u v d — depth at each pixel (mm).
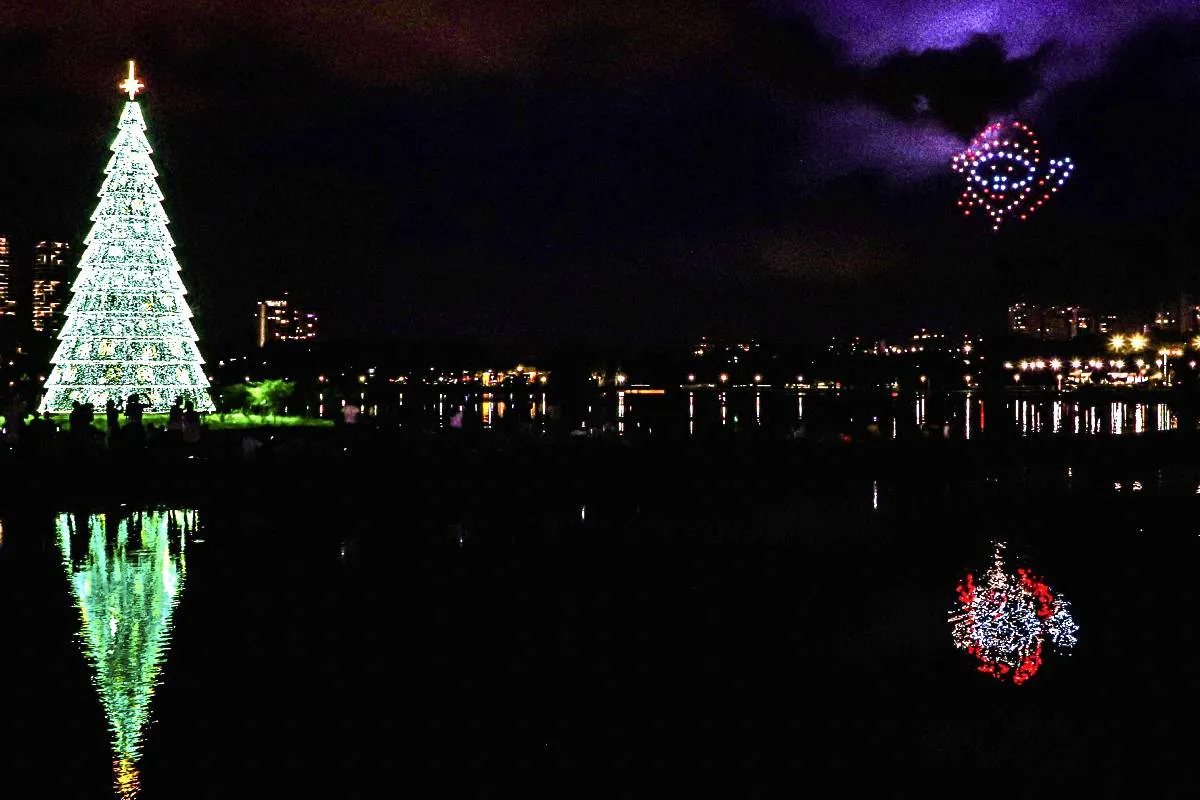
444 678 10344
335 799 7520
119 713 9242
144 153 44125
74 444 28359
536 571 15703
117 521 20312
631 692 10031
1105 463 35344
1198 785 8055
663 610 13320
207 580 14742
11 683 10031
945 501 24797
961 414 103000
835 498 25219
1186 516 22422
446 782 7879
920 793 7852
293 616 12758
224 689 9898
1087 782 8102
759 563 16562
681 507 23250
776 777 8133
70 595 13758
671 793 7773
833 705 9750
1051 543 18859
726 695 9984
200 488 24891
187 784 7738
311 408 55188
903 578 15516
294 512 21688
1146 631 12570
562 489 26156
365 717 9234
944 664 11086
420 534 19062
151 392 43844
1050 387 187875
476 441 35000
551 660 11039
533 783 7891
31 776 7859
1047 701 9891
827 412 98500
